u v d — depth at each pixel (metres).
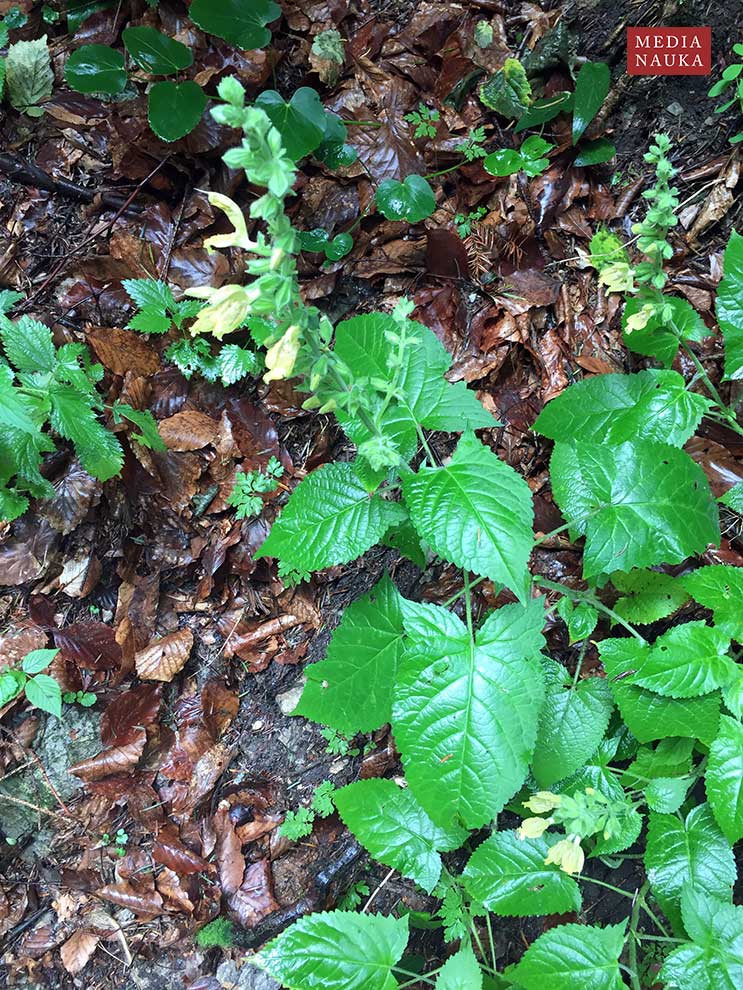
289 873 0.68
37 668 0.60
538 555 0.67
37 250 0.70
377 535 0.46
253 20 0.63
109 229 0.70
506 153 0.70
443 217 0.71
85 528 0.66
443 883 0.62
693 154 0.70
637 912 0.52
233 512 0.69
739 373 0.54
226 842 0.67
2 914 0.66
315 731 0.70
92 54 0.66
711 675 0.50
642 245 0.49
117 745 0.67
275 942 0.49
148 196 0.71
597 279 0.70
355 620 0.53
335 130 0.66
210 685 0.69
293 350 0.34
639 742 0.57
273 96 0.61
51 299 0.68
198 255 0.70
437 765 0.45
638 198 0.71
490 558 0.41
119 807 0.68
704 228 0.69
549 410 0.58
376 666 0.52
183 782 0.68
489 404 0.69
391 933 0.50
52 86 0.72
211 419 0.68
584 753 0.52
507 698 0.46
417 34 0.73
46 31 0.74
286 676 0.70
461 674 0.46
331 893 0.68
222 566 0.69
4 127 0.71
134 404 0.66
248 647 0.69
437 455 0.68
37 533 0.65
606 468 0.53
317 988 0.48
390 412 0.47
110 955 0.67
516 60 0.68
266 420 0.69
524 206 0.71
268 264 0.33
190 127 0.62
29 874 0.67
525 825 0.46
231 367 0.66
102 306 0.68
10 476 0.59
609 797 0.54
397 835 0.54
